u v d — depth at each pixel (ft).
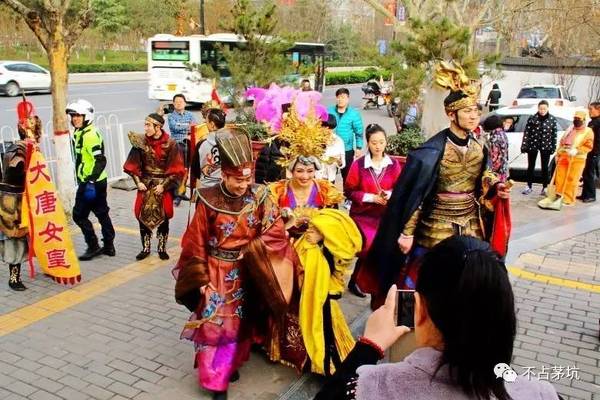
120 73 125.70
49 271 18.98
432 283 4.70
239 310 13.25
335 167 21.36
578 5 65.77
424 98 28.12
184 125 32.07
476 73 25.88
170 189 21.54
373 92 88.74
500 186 13.83
